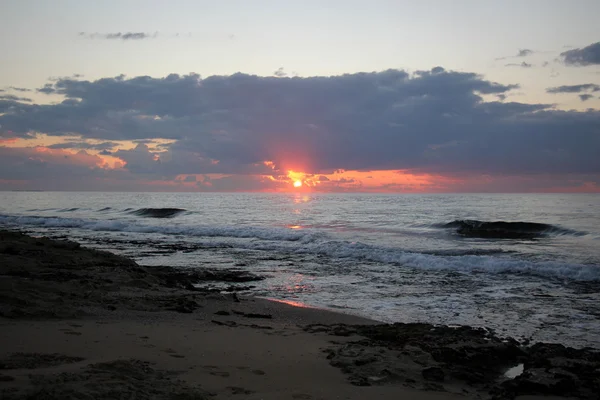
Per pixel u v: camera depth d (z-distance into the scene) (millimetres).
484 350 6457
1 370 4352
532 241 24250
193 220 41312
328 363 5566
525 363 6180
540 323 8797
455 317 9266
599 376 5531
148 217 45719
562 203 72000
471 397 4812
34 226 34219
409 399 4539
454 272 14844
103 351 5371
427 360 5852
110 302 8656
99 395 3660
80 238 25656
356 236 26781
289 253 19625
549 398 4949
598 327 8500
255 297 10906
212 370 4977
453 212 50188
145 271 12680
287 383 4758
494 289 12211
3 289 8273
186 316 8234
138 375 4469
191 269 15070
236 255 19016
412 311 9781
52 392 3582
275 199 111062
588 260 16828
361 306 10258
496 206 63312
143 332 6613
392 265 16344
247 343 6402
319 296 11383
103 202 87062
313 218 43125
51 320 7027
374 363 5555
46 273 11125
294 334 7301
